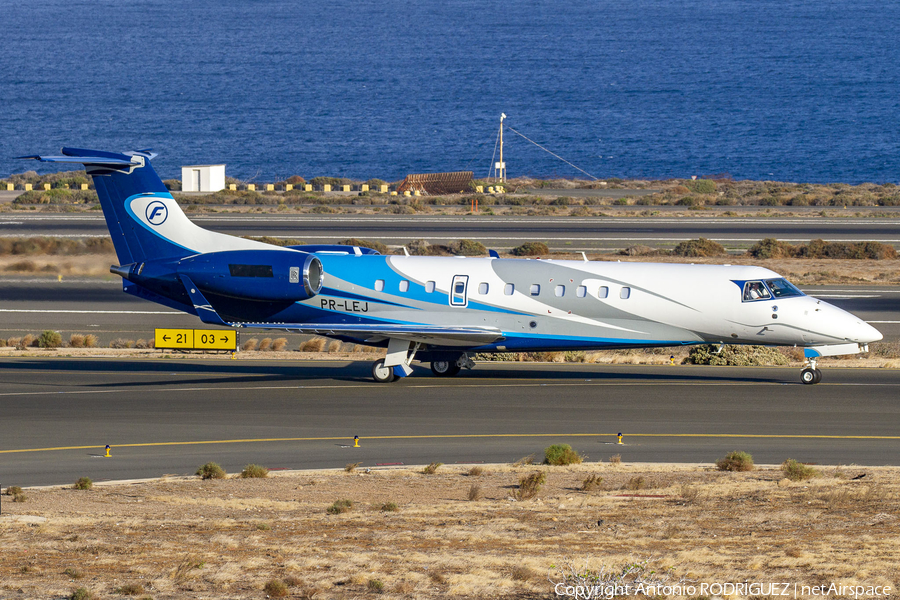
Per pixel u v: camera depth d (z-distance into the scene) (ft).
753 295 428.15
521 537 215.72
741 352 524.52
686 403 402.72
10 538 215.31
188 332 544.21
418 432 354.13
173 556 200.54
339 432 354.74
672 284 433.89
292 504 251.60
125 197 465.47
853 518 230.07
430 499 259.60
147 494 266.57
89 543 211.41
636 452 325.62
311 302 463.42
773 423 366.84
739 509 242.37
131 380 461.78
